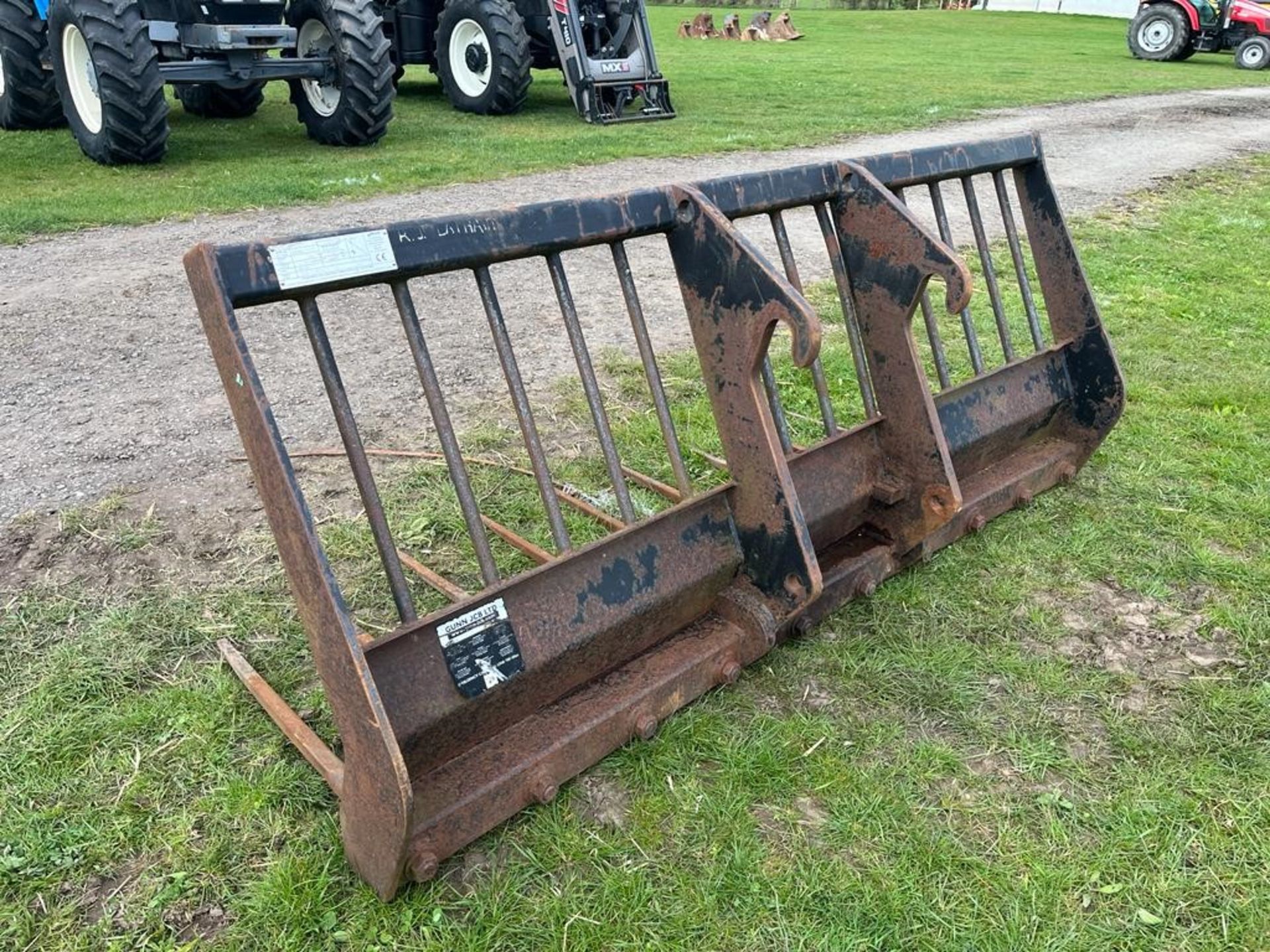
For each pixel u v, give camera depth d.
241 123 10.92
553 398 4.31
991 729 2.55
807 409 4.25
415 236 2.03
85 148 8.52
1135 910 2.07
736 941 1.99
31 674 2.61
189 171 8.23
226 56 8.31
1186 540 3.36
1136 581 3.15
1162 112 13.81
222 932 1.97
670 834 2.21
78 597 2.92
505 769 2.15
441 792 2.08
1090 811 2.30
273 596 2.95
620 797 2.30
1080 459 3.66
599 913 2.03
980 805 2.31
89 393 4.27
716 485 3.62
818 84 15.59
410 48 12.26
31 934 1.96
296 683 2.62
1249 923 2.04
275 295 1.84
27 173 8.01
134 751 2.39
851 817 2.27
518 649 2.16
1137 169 9.88
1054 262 3.53
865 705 2.61
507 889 2.07
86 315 5.16
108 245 6.31
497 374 4.55
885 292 2.77
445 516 3.35
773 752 2.43
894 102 13.62
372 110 9.19
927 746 2.48
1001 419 3.34
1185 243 7.19
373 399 4.26
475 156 9.00
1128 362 4.86
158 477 3.58
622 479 2.50
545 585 2.23
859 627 2.92
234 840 2.16
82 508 3.35
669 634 2.58
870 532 3.09
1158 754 2.48
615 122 11.02
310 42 9.52
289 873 2.07
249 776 2.32
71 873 2.09
